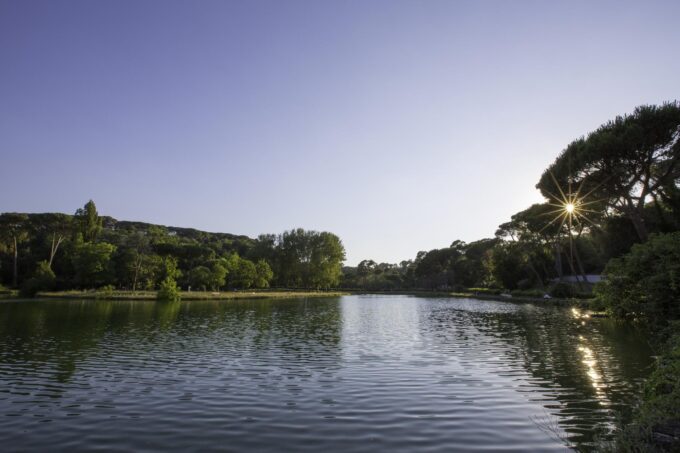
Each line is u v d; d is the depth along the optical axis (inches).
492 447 340.2
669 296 818.2
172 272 3125.0
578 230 2513.5
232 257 3971.5
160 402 462.9
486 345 877.8
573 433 370.3
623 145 1186.6
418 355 761.0
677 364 343.6
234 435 365.7
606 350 786.8
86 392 502.3
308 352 788.0
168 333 1031.6
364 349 828.0
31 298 2404.0
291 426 389.1
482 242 5032.0
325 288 4968.0
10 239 3280.0
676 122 1132.5
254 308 1982.0
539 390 514.9
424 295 4350.4
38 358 702.5
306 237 4864.7
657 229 1311.5
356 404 458.0
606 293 1074.7
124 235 4217.5
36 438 357.7
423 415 421.7
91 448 337.1
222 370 627.2
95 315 1459.2
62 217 3528.5
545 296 2468.0
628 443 281.4
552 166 1519.4
